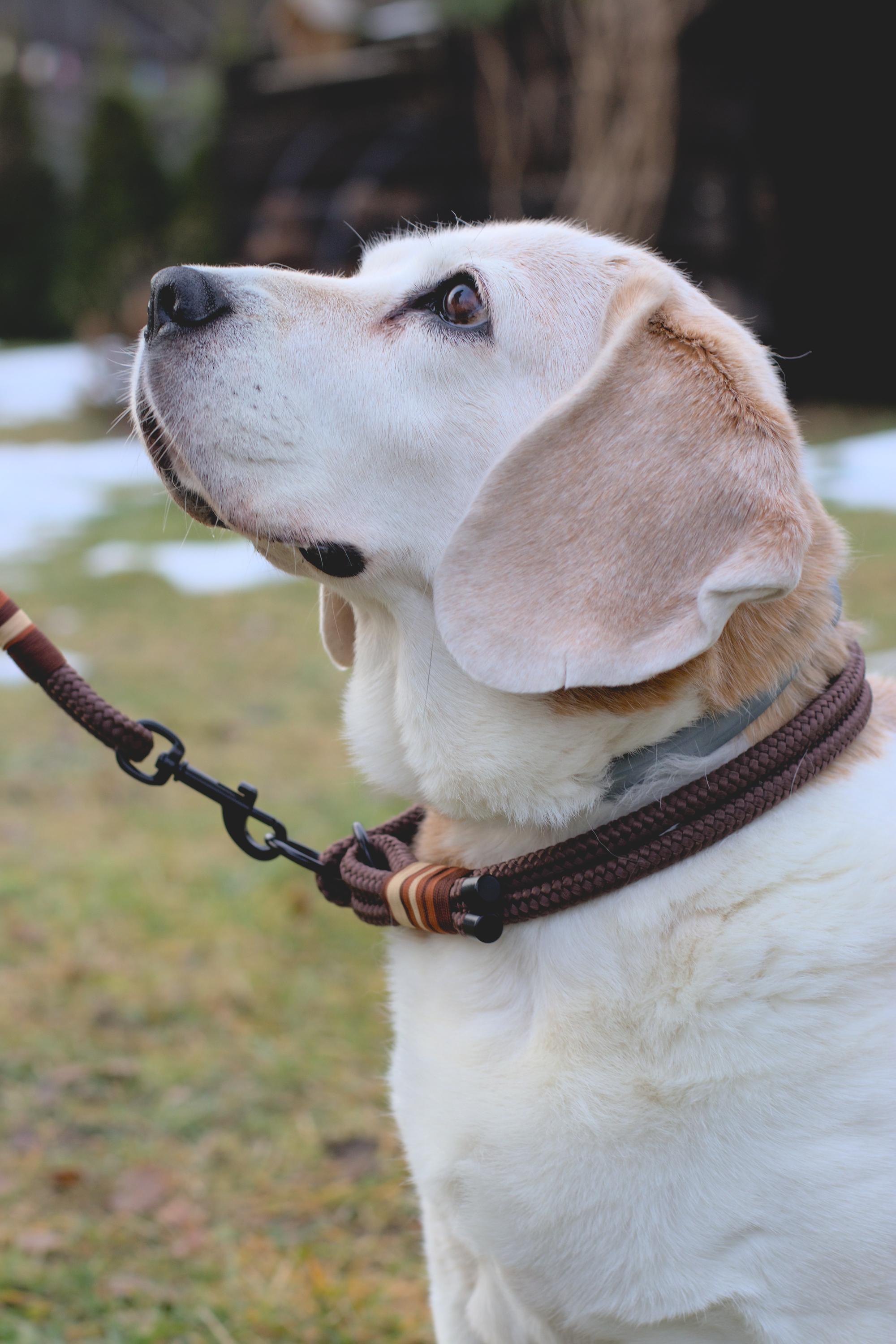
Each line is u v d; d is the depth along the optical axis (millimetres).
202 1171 2930
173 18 30484
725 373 1709
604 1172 1619
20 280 22344
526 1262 1671
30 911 4055
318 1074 3266
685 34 11305
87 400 14992
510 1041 1733
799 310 13109
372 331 1914
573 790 1779
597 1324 1682
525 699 1781
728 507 1645
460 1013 1793
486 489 1693
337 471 1872
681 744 1746
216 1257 2680
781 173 12227
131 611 7770
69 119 26156
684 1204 1597
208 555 9148
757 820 1704
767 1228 1570
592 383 1664
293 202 13438
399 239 2195
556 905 1710
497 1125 1668
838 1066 1578
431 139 12750
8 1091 3186
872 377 13539
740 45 11484
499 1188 1660
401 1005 1889
